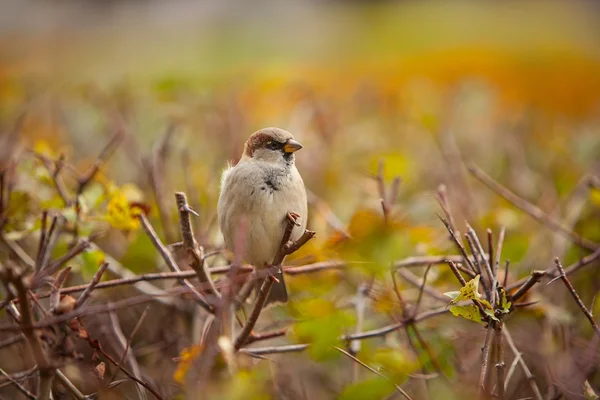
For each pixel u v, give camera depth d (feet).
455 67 64.03
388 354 21.67
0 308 19.58
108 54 73.51
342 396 18.86
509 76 61.62
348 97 46.55
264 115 40.22
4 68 61.67
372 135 39.11
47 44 78.54
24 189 25.26
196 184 31.07
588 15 87.81
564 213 31.65
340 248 22.17
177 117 35.01
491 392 18.83
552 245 28.40
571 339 24.45
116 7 90.63
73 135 37.06
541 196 33.94
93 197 22.99
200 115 37.37
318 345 20.31
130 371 23.32
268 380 21.97
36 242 26.00
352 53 74.02
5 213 22.48
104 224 25.76
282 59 70.74
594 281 26.03
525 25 84.79
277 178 23.22
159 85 36.11
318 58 71.46
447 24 84.07
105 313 25.43
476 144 40.47
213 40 79.10
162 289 26.63
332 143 36.17
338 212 32.09
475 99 41.70
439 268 24.04
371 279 23.59
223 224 23.63
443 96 45.09
